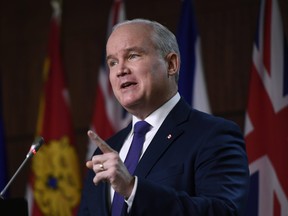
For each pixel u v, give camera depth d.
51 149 11.58
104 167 4.83
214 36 11.42
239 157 5.62
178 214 5.06
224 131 5.74
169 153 5.73
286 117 9.30
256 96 9.50
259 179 9.19
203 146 5.62
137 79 5.99
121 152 6.29
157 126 6.08
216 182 5.41
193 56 10.26
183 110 6.10
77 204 11.33
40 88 13.33
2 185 11.77
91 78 12.70
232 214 5.20
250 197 9.17
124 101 6.03
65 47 13.02
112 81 6.11
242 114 11.02
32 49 13.51
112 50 6.10
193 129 5.84
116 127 10.95
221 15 11.39
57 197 11.42
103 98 11.05
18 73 13.62
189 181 5.55
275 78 9.44
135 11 12.35
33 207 11.53
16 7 13.79
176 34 11.12
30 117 13.38
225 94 11.21
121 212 5.55
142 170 5.68
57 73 11.74
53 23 11.95
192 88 10.12
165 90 6.13
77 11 13.02
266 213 9.09
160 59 6.11
